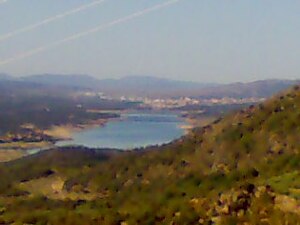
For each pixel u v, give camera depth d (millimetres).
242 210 44469
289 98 81500
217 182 63156
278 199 43812
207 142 82875
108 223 52156
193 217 47062
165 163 84188
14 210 71500
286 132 70500
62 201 79125
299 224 40156
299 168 58375
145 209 53312
